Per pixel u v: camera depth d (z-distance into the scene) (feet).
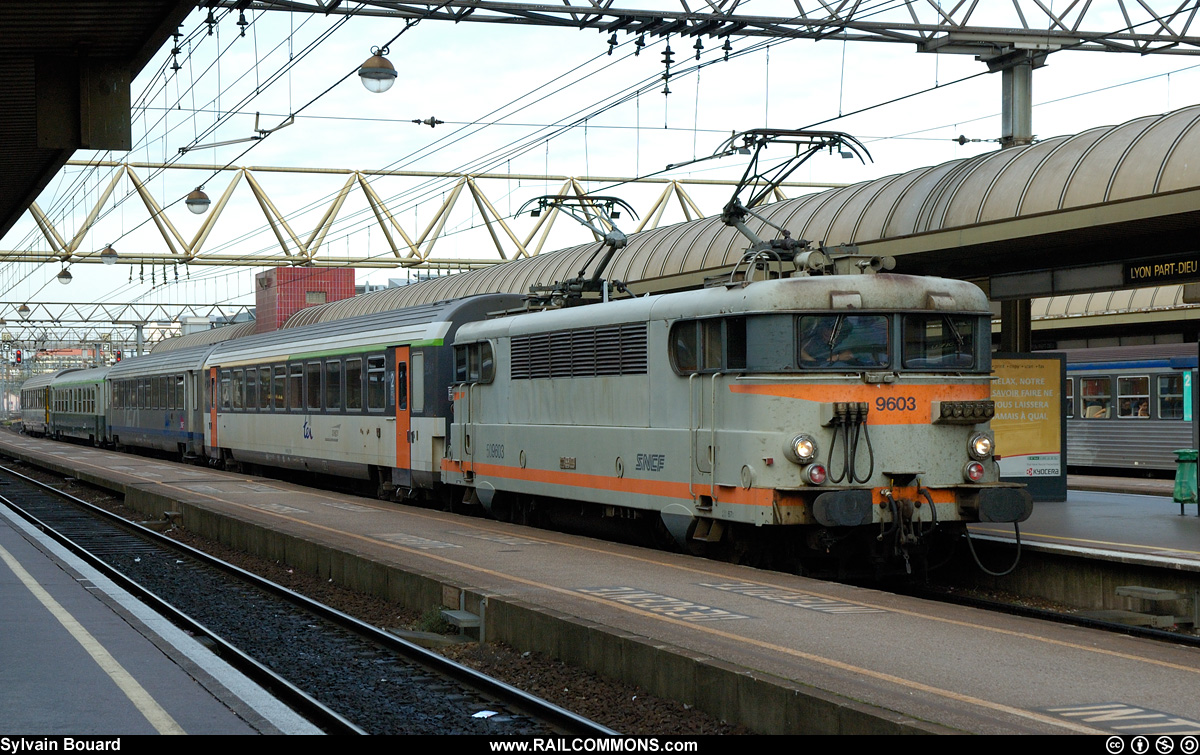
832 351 42.37
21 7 37.63
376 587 45.75
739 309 43.06
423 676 33.60
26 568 45.68
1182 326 96.63
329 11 49.83
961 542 48.42
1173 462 87.10
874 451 42.39
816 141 47.44
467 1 49.47
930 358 43.80
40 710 24.18
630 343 49.62
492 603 36.76
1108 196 48.44
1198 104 48.44
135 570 58.18
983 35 61.77
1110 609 42.80
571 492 53.93
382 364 75.00
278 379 93.61
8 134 50.31
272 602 47.44
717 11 52.06
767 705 24.68
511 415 59.52
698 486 45.06
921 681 25.26
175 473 106.93
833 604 35.14
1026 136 67.92
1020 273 60.49
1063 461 63.67
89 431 173.47
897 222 58.49
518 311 61.52
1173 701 23.68
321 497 78.84
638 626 31.63
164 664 28.43
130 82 43.91
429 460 68.85
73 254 129.70
